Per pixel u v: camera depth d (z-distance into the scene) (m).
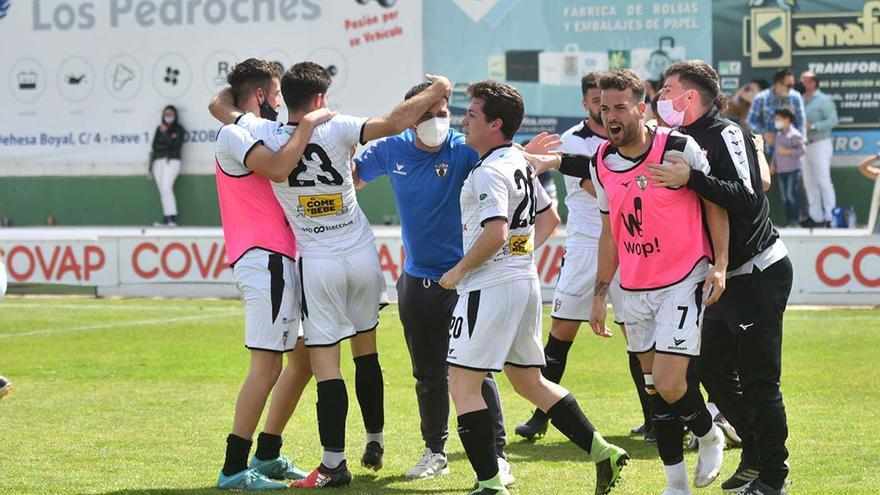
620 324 19.97
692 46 49.31
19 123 56.25
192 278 41.12
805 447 18.19
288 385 16.48
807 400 22.27
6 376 26.11
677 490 14.50
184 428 20.20
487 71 51.19
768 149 46.53
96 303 39.78
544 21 50.38
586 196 19.86
